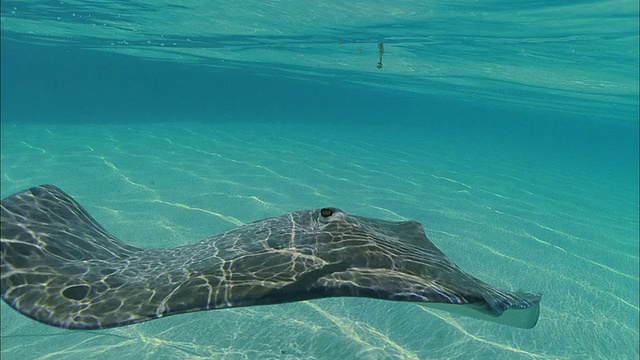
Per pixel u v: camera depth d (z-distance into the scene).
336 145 23.06
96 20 18.36
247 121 35.03
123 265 2.83
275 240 2.87
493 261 8.20
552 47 15.38
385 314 5.92
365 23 14.68
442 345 5.33
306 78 39.47
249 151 18.31
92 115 32.66
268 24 16.38
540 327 5.97
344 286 2.10
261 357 4.88
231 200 10.67
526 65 19.03
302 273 2.25
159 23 17.88
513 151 33.78
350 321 5.69
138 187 11.38
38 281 2.32
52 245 2.78
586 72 18.59
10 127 22.14
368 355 5.02
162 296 2.13
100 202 9.92
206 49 25.44
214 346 5.04
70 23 19.73
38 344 5.00
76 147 16.81
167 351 4.92
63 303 2.13
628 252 9.64
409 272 2.40
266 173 14.02
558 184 18.56
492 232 9.91
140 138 20.22
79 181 11.66
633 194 19.16
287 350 5.02
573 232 10.77
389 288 2.13
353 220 3.21
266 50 23.61
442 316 5.96
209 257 2.72
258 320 5.59
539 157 31.72
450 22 13.60
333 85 45.47
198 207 9.96
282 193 11.70
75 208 3.55
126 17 17.09
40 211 3.15
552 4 11.09
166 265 2.79
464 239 9.26
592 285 7.52
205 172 13.58
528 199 14.16
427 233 9.41
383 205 11.37
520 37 14.45
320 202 11.09
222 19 16.20
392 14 13.27
